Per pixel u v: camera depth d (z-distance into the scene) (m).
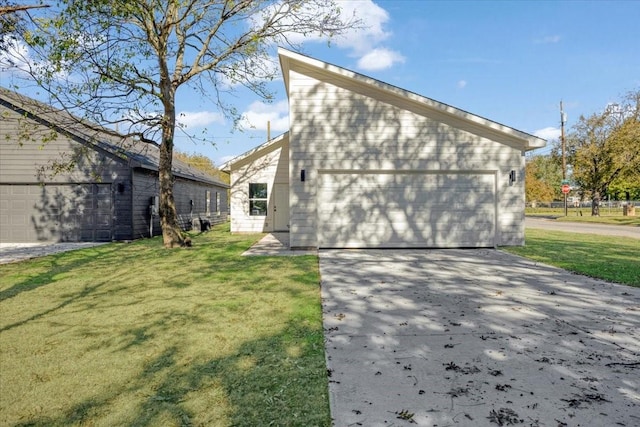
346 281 7.02
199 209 23.36
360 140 11.41
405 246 11.60
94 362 3.45
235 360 3.48
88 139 14.45
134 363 3.43
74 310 5.14
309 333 4.20
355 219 11.59
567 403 2.70
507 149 11.60
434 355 3.59
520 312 5.02
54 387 2.99
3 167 14.66
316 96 11.36
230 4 11.24
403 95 11.18
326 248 11.59
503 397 2.79
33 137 14.58
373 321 4.66
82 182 14.77
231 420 2.51
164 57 11.38
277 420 2.50
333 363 3.41
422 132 11.46
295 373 3.21
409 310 5.14
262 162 18.16
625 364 3.37
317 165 11.37
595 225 23.69
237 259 9.66
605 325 4.46
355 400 2.75
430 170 11.54
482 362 3.43
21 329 4.37
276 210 18.16
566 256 9.84
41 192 14.76
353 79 11.16
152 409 2.65
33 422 2.51
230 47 12.55
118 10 9.73
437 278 7.29
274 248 11.99
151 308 5.23
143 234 15.86
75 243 14.18
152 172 16.39
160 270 8.16
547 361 3.44
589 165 31.77
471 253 10.68
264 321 4.64
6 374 3.22
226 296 5.89
